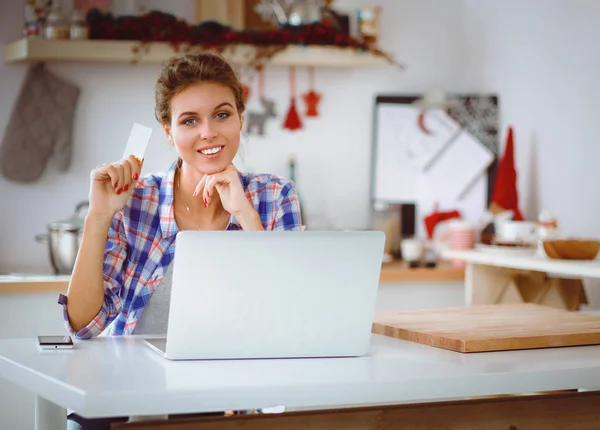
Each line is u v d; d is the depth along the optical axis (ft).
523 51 12.84
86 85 12.35
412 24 13.57
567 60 11.98
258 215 6.18
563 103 12.08
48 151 12.10
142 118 12.51
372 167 13.39
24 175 12.01
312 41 12.26
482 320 6.39
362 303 5.21
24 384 4.82
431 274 11.86
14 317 10.26
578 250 9.29
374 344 5.79
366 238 5.12
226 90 6.07
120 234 6.29
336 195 13.35
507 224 11.28
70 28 11.73
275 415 4.68
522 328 6.00
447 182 13.50
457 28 13.70
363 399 4.53
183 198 6.54
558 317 6.53
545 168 12.47
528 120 12.83
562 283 10.66
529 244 10.75
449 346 5.58
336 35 12.30
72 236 10.85
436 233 13.35
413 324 6.20
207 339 5.05
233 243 4.91
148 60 11.85
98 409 4.13
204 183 6.14
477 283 10.80
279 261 5.00
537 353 5.49
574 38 11.84
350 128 13.38
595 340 5.84
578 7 11.74
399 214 13.44
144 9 12.40
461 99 13.47
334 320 5.18
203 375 4.62
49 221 12.25
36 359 5.05
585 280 11.72
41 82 12.10
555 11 12.17
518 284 10.78
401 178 13.46
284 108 13.14
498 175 12.62
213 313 5.01
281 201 6.81
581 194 11.72
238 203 6.13
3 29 12.12
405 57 13.56
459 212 13.28
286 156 13.17
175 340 5.02
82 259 5.86
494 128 13.41
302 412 4.72
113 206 5.87
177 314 4.98
